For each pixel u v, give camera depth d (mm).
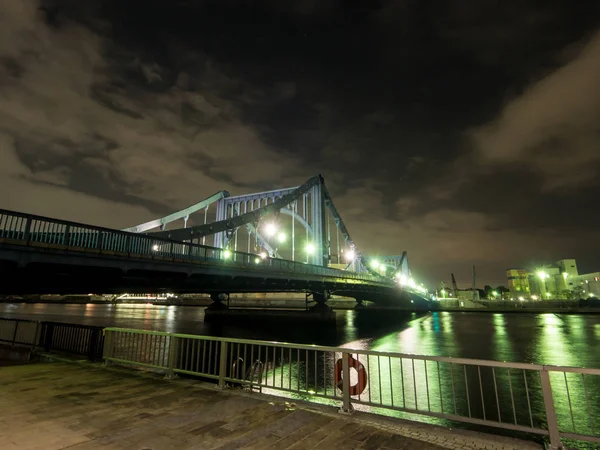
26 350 14820
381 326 60156
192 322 62438
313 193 73625
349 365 7285
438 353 29094
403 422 6559
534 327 50656
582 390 16438
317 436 5953
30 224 17062
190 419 6727
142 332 11289
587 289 132125
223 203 74438
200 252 27188
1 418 6695
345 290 59688
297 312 57906
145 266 22531
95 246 19766
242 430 6203
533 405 14445
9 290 21344
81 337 13648
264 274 34500
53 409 7277
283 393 14422
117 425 6391
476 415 13305
